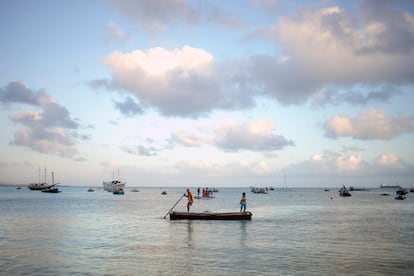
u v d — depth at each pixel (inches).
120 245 960.9
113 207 2637.8
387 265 739.4
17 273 675.4
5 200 3732.8
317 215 2048.5
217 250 893.8
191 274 666.2
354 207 2913.4
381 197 5743.1
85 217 1782.7
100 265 733.9
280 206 3046.3
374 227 1423.5
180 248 919.7
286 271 687.7
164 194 6427.2
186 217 1624.0
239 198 4953.3
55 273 674.8
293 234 1190.3
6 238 1083.3
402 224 1550.2
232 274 665.6
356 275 663.1
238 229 1310.3
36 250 889.5
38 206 2711.6
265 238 1093.1
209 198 4709.6
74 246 944.9
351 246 961.5
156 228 1328.7
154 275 658.8
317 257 813.9
